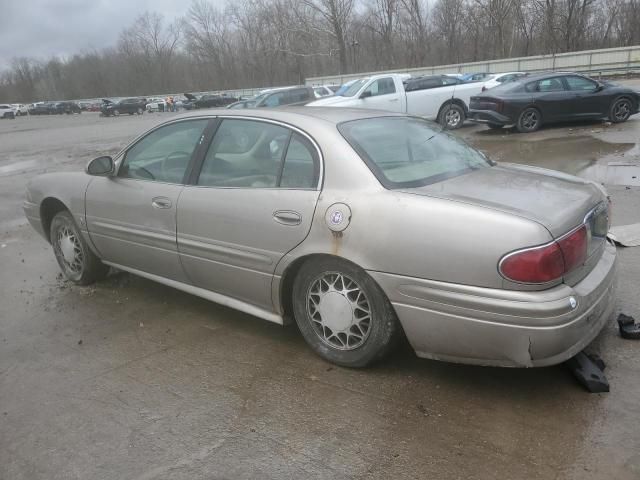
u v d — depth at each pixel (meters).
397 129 3.58
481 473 2.34
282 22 61.03
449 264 2.62
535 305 2.46
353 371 3.20
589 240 2.84
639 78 32.50
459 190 2.94
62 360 3.61
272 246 3.24
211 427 2.79
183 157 3.85
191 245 3.70
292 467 2.47
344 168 3.04
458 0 57.19
